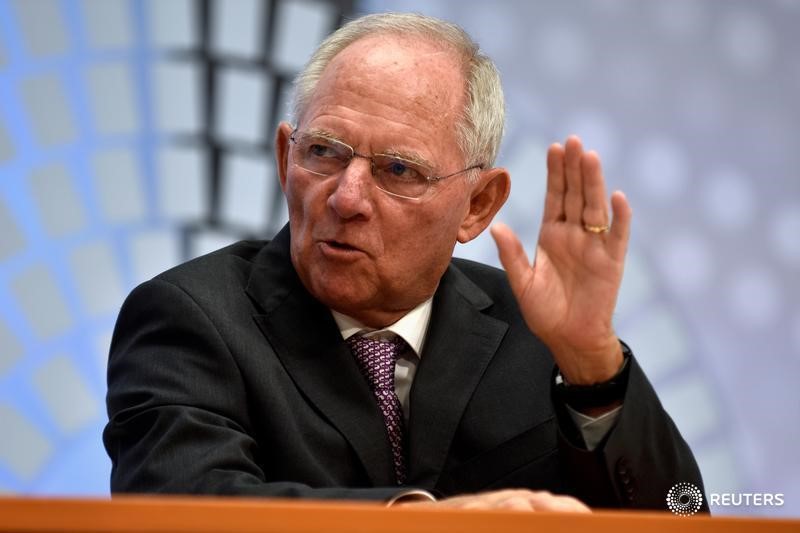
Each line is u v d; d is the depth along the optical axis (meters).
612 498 6.09
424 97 6.68
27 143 9.68
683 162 11.32
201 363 6.46
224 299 6.76
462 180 6.90
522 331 7.42
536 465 6.85
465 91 6.94
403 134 6.57
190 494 5.68
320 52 6.92
